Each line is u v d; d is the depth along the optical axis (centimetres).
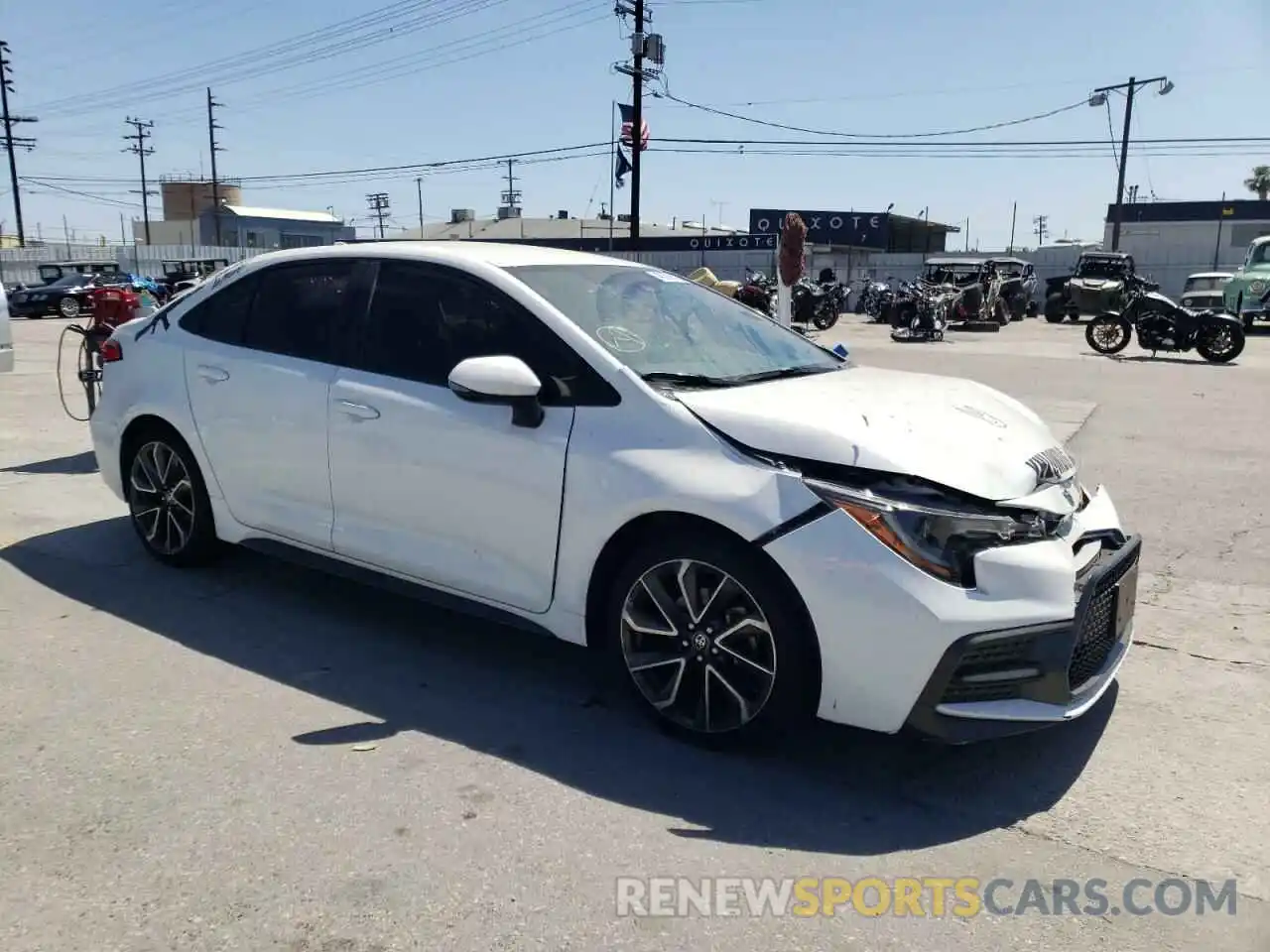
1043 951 246
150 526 510
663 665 342
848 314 3559
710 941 246
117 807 298
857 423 323
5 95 5147
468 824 293
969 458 315
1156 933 252
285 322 445
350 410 405
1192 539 591
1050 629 301
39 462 755
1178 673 407
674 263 4366
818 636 305
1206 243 4491
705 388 354
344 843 282
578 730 353
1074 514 335
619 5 2869
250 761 326
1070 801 312
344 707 367
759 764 331
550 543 354
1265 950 246
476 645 428
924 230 6109
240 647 419
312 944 242
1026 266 3347
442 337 392
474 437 369
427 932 247
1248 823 301
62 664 397
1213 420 988
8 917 250
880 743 347
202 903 256
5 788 308
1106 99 3931
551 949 242
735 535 316
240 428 449
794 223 995
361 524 412
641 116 2959
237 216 7231
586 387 353
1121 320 1738
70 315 2842
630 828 293
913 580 293
